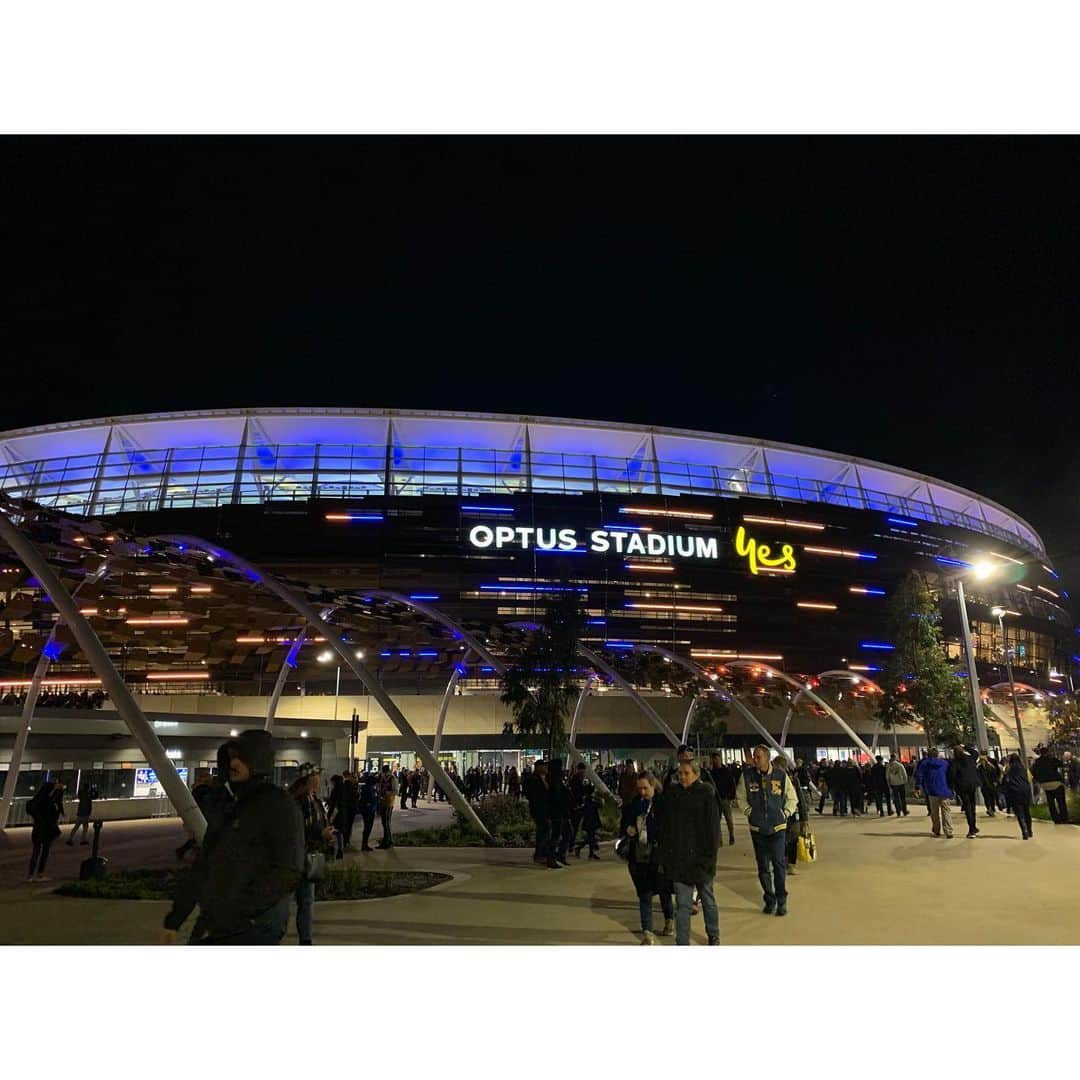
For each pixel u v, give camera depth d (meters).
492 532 64.38
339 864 14.92
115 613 23.28
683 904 7.79
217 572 21.53
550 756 21.84
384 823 18.80
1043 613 92.62
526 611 62.22
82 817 20.20
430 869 14.52
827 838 18.77
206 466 70.12
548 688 22.23
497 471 74.06
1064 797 20.84
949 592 77.38
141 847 19.77
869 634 72.44
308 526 61.91
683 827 7.93
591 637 63.19
